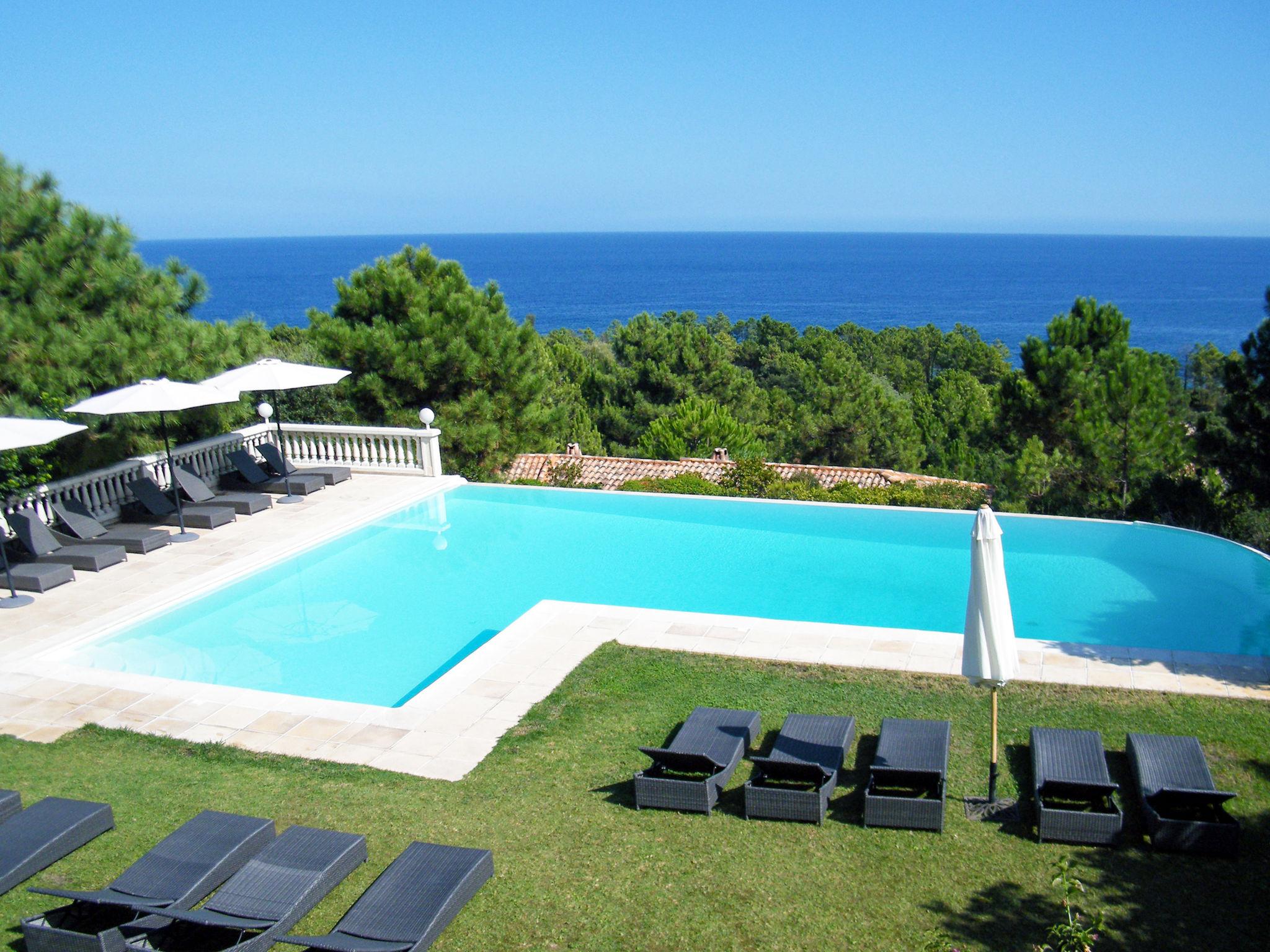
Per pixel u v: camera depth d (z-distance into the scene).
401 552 16.12
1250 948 5.71
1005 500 20.34
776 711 9.19
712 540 16.73
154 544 15.18
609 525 17.64
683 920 6.11
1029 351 23.27
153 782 8.02
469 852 6.50
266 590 14.33
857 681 9.81
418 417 23.98
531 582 14.77
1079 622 12.53
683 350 45.47
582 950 5.82
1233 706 8.91
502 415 25.03
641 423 44.94
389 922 5.70
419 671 11.56
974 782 7.74
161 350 17.20
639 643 11.05
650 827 7.22
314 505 17.77
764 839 7.03
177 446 17.91
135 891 5.93
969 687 9.55
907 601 13.77
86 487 15.92
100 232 16.84
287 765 8.30
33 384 15.20
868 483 25.80
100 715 9.45
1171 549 15.52
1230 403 15.80
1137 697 9.18
